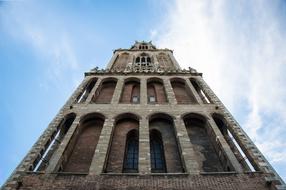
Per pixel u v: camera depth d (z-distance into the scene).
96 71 25.12
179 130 15.25
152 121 17.19
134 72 24.75
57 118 16.73
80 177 11.65
